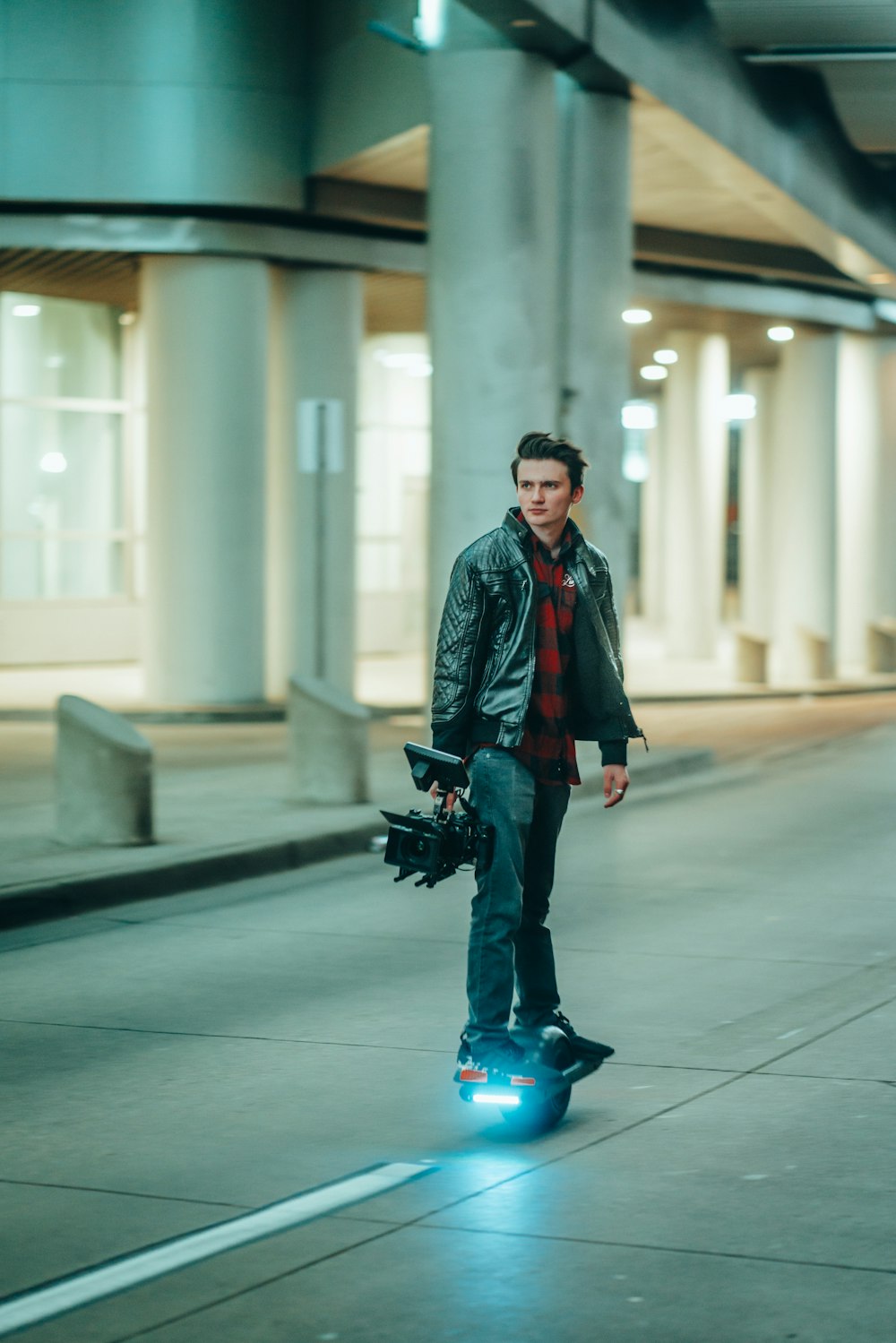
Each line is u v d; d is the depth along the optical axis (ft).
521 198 58.65
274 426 77.41
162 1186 18.16
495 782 19.52
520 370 59.16
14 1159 19.12
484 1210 17.28
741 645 97.30
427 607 61.05
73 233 72.43
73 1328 14.46
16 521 92.48
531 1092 19.48
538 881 20.47
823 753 65.62
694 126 63.05
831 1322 14.46
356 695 79.82
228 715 73.05
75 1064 23.27
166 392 74.23
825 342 106.63
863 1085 21.99
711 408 108.58
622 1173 18.48
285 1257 16.03
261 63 71.97
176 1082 22.33
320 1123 20.48
